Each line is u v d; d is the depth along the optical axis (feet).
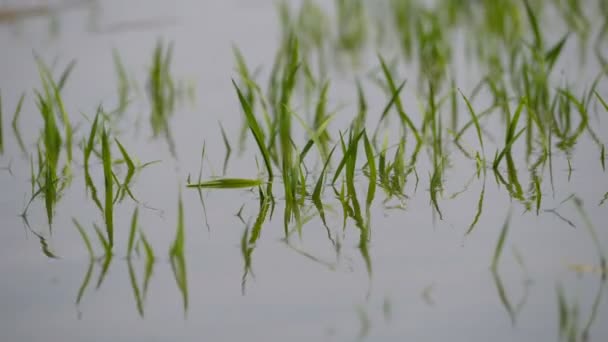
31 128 13.83
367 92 15.46
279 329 6.73
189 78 17.02
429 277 7.57
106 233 9.10
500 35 18.13
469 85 15.49
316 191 9.96
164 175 11.23
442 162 10.74
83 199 10.34
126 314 7.14
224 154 12.14
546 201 9.34
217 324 6.87
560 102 12.90
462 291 7.25
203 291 7.55
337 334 6.59
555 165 10.69
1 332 6.88
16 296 7.55
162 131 13.58
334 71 17.42
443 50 17.22
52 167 11.20
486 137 12.34
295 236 8.80
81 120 14.42
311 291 7.42
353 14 21.88
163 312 7.15
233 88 16.11
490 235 8.47
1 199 10.41
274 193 10.33
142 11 24.84
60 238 9.00
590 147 11.32
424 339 6.47
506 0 19.35
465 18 21.36
